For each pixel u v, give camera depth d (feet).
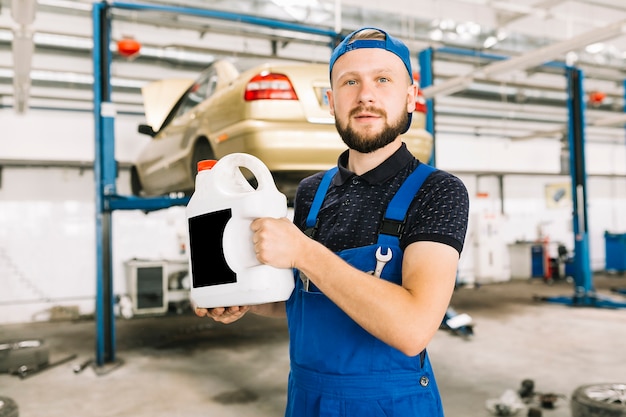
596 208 42.45
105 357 15.25
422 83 19.29
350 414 2.96
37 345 15.16
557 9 23.16
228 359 15.56
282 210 2.83
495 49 22.90
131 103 25.21
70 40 19.66
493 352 15.57
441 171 3.16
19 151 24.77
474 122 35.24
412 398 2.98
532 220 39.32
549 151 38.01
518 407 10.37
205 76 12.64
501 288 32.99
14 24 14.30
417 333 2.50
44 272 25.57
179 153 12.73
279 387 12.61
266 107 9.32
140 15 17.89
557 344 16.52
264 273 2.73
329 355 3.04
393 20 20.67
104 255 15.07
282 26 15.34
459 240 2.82
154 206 13.21
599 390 9.04
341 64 3.30
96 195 14.58
